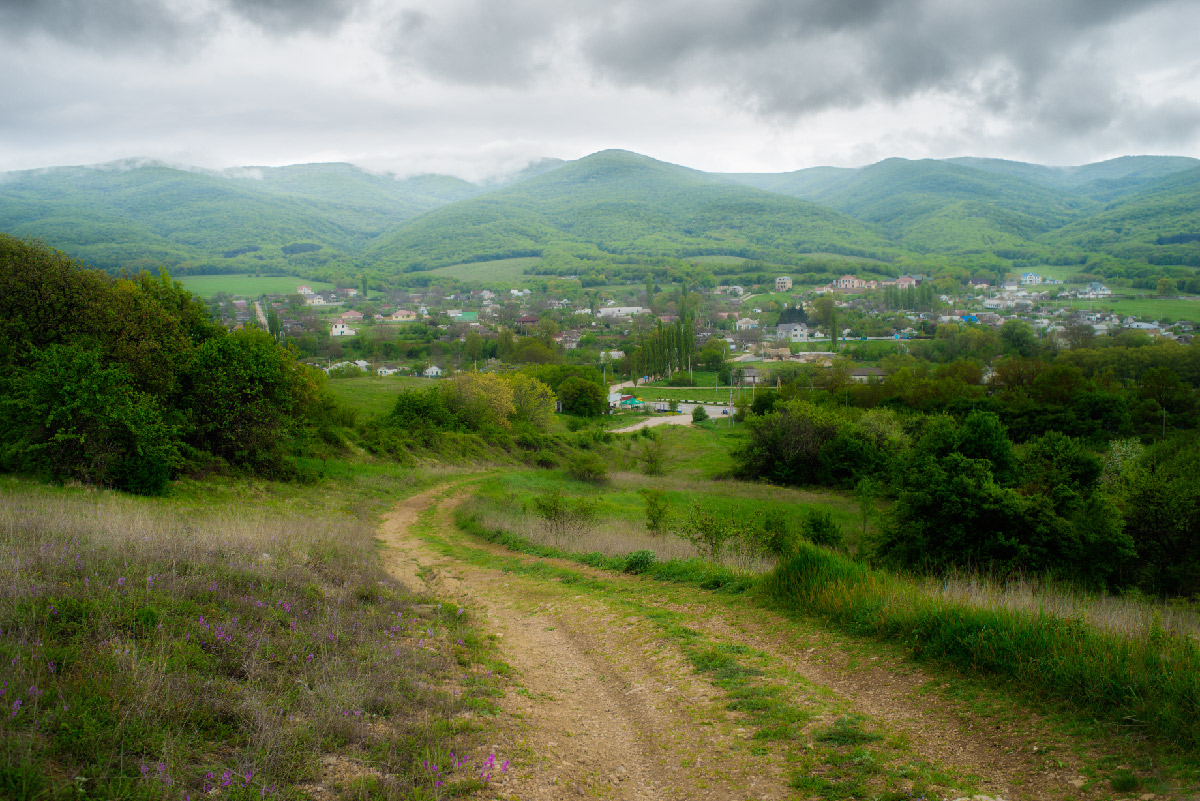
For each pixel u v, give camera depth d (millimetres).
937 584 10312
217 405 25406
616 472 49750
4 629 5035
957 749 5273
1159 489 19188
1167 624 7719
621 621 10148
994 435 22547
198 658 5465
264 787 3900
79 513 11922
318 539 14562
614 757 5551
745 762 5301
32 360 20672
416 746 4992
